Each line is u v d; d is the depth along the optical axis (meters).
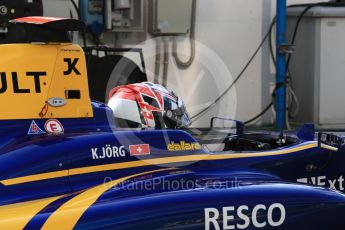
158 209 5.01
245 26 14.26
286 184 5.66
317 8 13.47
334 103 13.78
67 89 5.45
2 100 5.24
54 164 5.14
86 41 12.81
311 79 13.80
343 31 13.65
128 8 12.66
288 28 14.29
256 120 14.59
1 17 10.07
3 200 4.93
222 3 13.96
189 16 13.38
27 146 5.16
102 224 4.82
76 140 5.27
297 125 14.10
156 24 13.09
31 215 4.73
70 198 5.01
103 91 10.34
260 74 14.51
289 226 5.43
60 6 11.75
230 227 5.21
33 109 5.32
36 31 5.37
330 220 5.60
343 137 6.80
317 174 6.49
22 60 5.31
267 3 14.38
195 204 5.13
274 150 6.27
